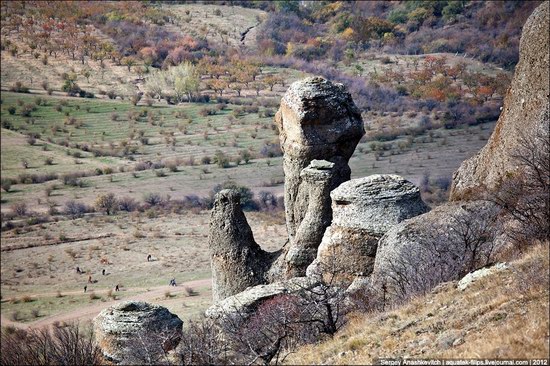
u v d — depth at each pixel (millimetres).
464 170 60062
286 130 65438
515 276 38281
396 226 52219
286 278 61062
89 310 120250
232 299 52656
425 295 42125
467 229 47500
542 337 32094
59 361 49656
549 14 56125
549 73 54406
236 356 42625
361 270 55219
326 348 38938
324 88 64562
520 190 48156
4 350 53906
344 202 56906
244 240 63750
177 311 99375
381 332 38375
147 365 44406
